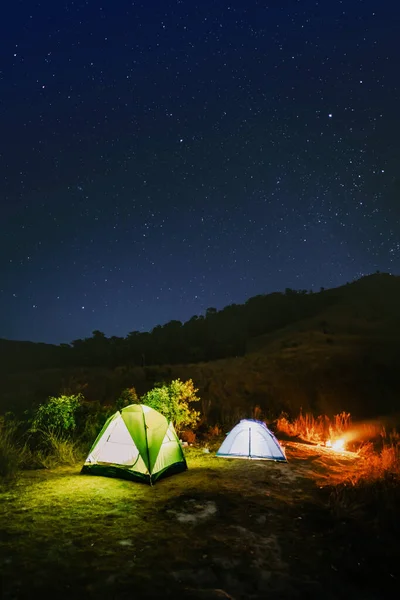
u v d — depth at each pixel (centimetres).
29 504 539
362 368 1698
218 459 793
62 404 868
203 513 524
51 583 361
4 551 412
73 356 2562
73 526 475
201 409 1320
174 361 2317
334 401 1469
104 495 578
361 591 370
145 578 375
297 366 1808
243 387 1625
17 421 859
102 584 363
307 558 420
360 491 587
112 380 1861
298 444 942
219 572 389
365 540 459
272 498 582
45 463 729
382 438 980
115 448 669
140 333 2936
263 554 425
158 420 700
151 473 635
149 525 484
